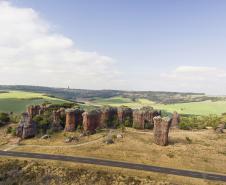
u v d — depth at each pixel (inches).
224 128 6259.8
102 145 4436.5
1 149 4419.3
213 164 3809.1
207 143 4709.6
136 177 3334.2
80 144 4549.7
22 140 4869.6
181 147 4372.5
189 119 7810.0
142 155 4050.2
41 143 4670.3
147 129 5516.7
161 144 4439.0
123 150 4229.8
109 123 5580.7
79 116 5285.4
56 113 5452.8
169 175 3400.6
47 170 3560.5
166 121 4439.0
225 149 4426.7
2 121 5885.8
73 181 3314.5
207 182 3235.7
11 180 3403.1
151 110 5693.9
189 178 3331.7
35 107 5964.6
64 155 4094.5
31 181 3356.3
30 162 3804.1
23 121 5162.4
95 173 3447.3
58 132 5172.2
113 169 3545.8
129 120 5644.7
